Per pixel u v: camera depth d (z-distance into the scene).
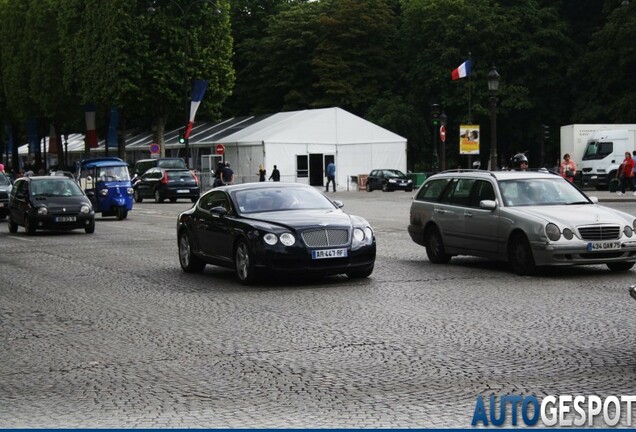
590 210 16.41
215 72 66.69
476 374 8.70
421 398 7.86
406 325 11.53
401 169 69.19
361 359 9.55
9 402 8.16
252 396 8.11
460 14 76.25
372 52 83.94
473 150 48.47
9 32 79.94
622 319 11.53
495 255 17.05
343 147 67.38
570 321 11.47
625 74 69.69
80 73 67.88
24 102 78.56
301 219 15.93
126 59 63.44
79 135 102.00
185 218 18.30
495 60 75.81
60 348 10.68
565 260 15.73
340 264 15.74
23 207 30.41
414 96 79.19
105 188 36.88
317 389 8.30
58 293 15.66
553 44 74.69
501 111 73.25
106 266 19.83
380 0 84.25
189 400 8.02
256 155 64.88
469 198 18.00
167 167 55.03
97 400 8.13
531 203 17.06
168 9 64.56
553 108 75.25
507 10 76.00
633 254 16.05
